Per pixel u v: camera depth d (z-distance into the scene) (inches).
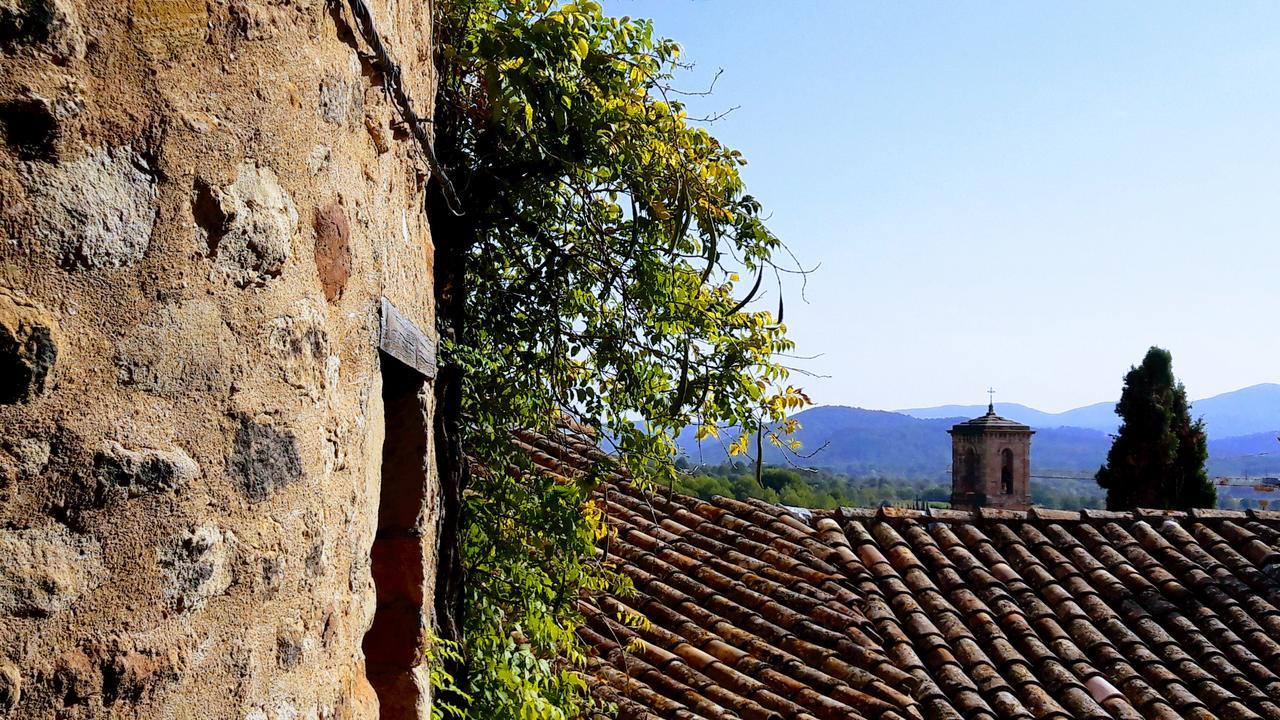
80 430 45.1
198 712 53.7
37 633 43.4
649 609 223.1
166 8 49.5
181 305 51.3
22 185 42.3
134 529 48.3
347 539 76.7
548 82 136.2
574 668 199.6
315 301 67.2
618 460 180.4
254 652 59.4
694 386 178.9
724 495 282.2
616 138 149.6
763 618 220.7
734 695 194.2
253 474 58.3
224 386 55.1
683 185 155.6
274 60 59.6
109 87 46.4
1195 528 266.2
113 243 46.6
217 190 53.6
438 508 131.5
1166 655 215.9
